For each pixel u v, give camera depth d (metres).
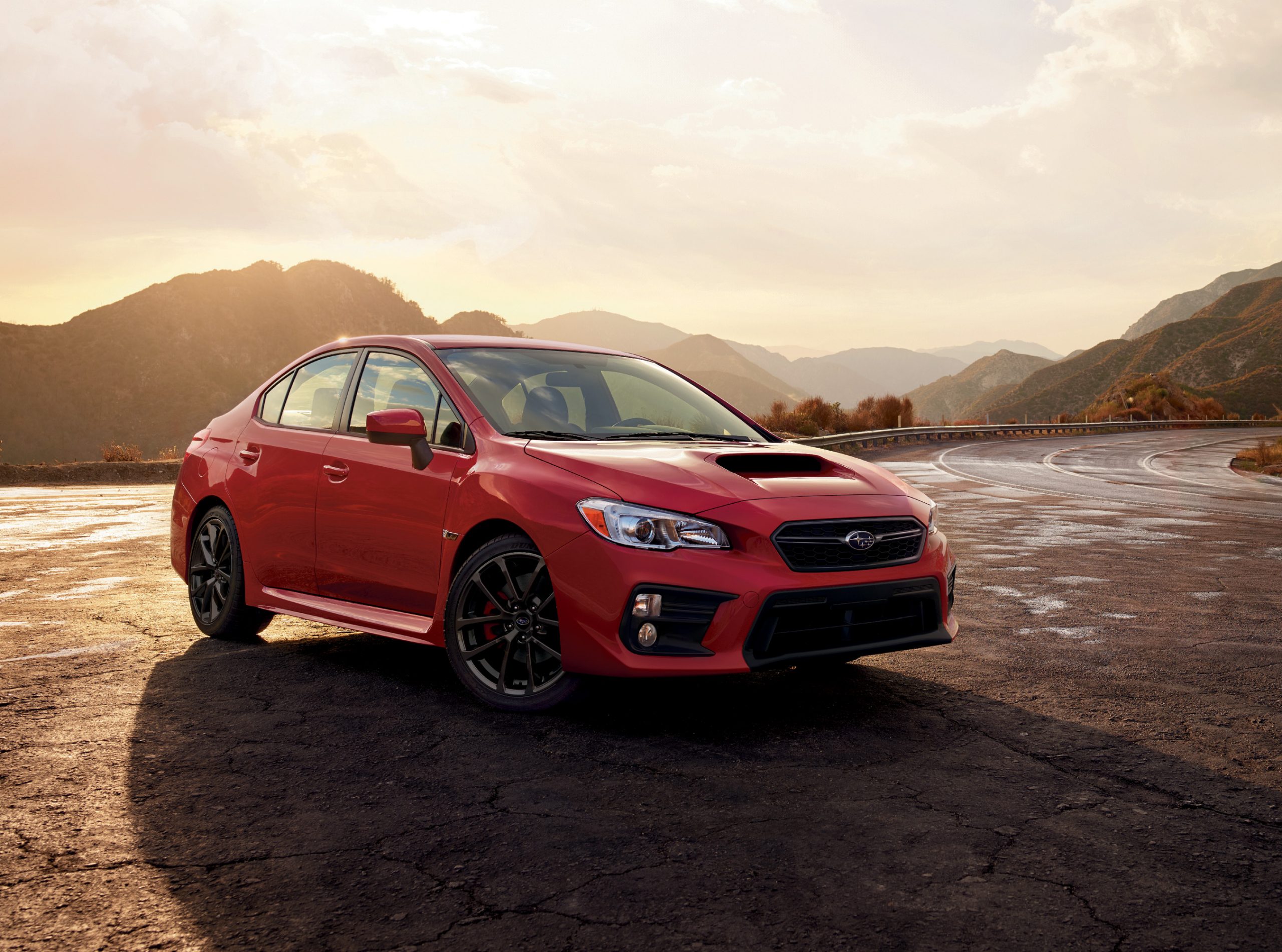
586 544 3.66
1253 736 3.78
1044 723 3.94
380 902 2.37
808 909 2.33
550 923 2.26
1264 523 12.75
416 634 4.32
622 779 3.24
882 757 3.49
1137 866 2.59
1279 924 2.27
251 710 4.03
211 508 5.62
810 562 3.69
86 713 3.94
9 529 11.02
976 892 2.43
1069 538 10.76
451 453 4.29
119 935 2.19
